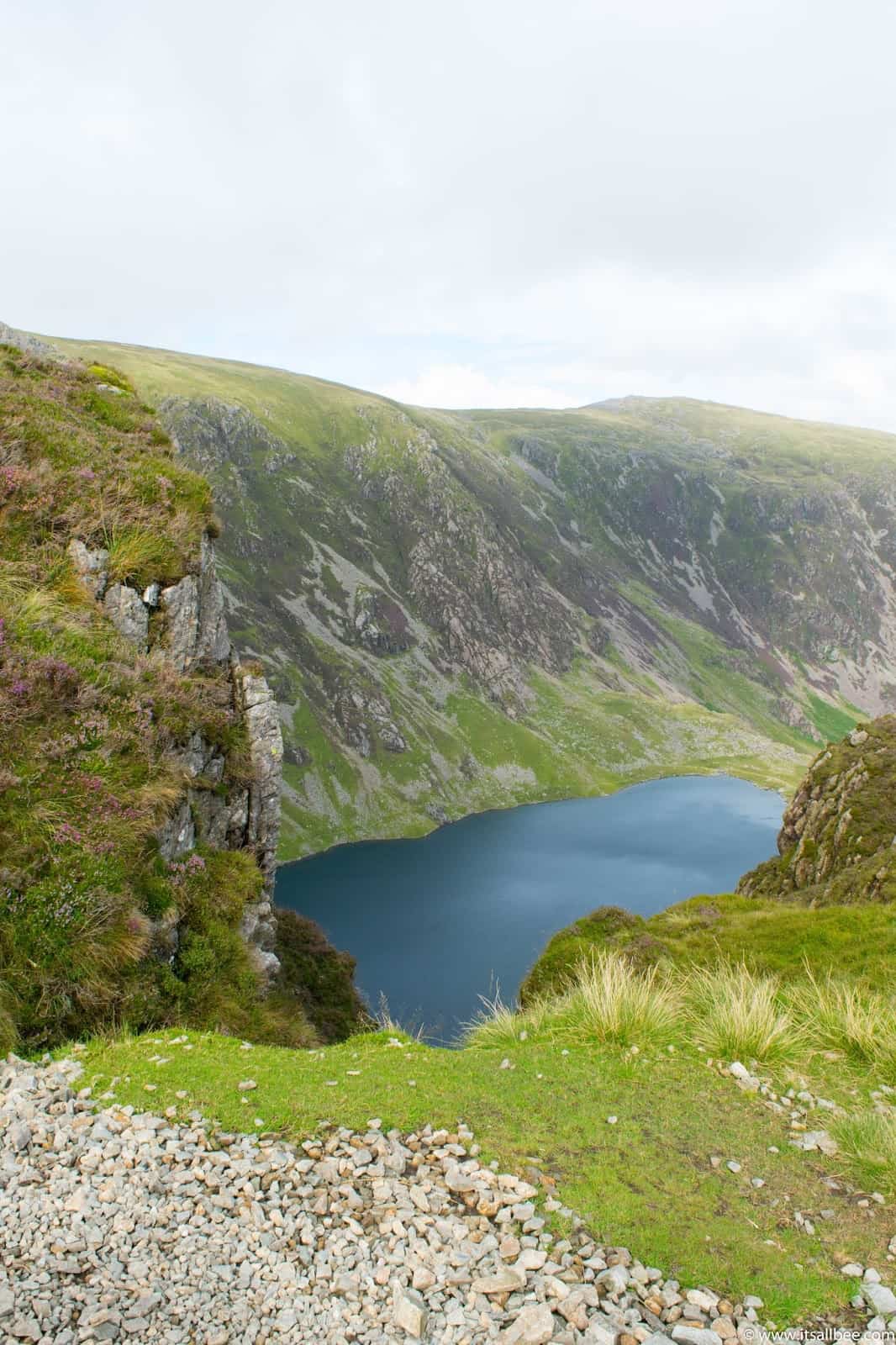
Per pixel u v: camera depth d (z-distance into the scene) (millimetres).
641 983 16094
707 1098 11898
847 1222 9000
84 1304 7516
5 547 22297
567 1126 10906
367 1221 8859
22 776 16594
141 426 32844
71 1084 11555
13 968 14172
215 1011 17938
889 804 54875
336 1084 11945
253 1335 7336
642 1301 7746
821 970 22250
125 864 17172
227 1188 9312
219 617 28922
